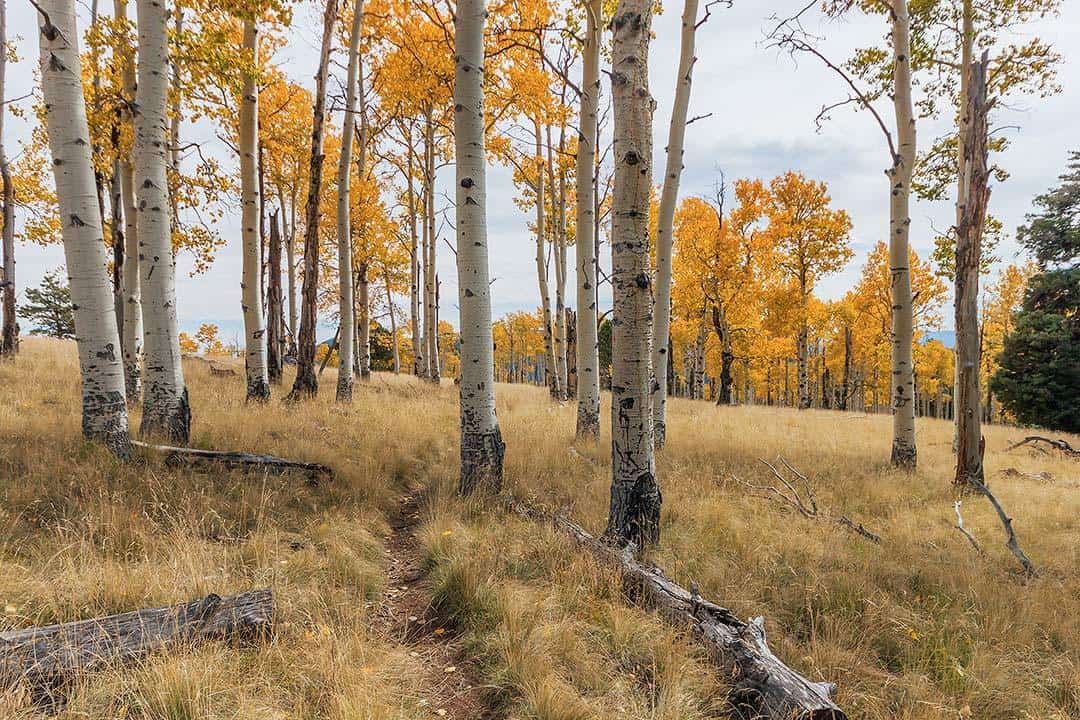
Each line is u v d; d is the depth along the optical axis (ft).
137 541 12.18
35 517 12.60
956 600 12.34
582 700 8.09
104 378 16.60
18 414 20.56
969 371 23.12
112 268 37.88
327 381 47.91
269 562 12.27
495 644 9.78
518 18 30.89
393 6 35.22
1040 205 64.08
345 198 34.76
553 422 33.27
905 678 9.54
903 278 26.17
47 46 15.57
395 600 12.32
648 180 13.60
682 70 25.99
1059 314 60.49
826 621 11.05
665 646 9.43
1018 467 30.09
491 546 13.82
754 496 20.10
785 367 127.34
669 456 26.30
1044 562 14.89
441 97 38.17
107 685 7.59
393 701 8.20
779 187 73.00
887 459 28.50
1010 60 31.32
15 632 7.97
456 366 186.80
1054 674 9.86
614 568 12.26
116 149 28.35
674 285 71.72
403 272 75.36
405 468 21.98
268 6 23.77
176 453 17.30
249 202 29.84
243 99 28.96
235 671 8.30
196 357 54.49
